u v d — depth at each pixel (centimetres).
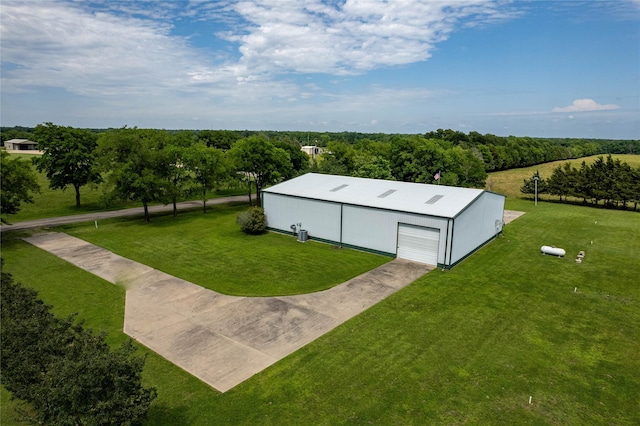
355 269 2328
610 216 4009
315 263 2438
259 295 1938
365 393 1185
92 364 822
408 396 1172
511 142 10825
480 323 1641
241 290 2003
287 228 3166
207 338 1523
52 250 2683
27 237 3025
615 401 1161
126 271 2278
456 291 1989
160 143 4206
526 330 1584
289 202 3100
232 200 5003
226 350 1435
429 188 2948
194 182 4075
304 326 1617
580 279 2167
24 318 1027
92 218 3766
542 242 2964
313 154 11519
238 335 1545
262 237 3091
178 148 3991
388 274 2244
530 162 10656
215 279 2156
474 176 5534
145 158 3531
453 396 1173
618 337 1536
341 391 1195
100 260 2478
